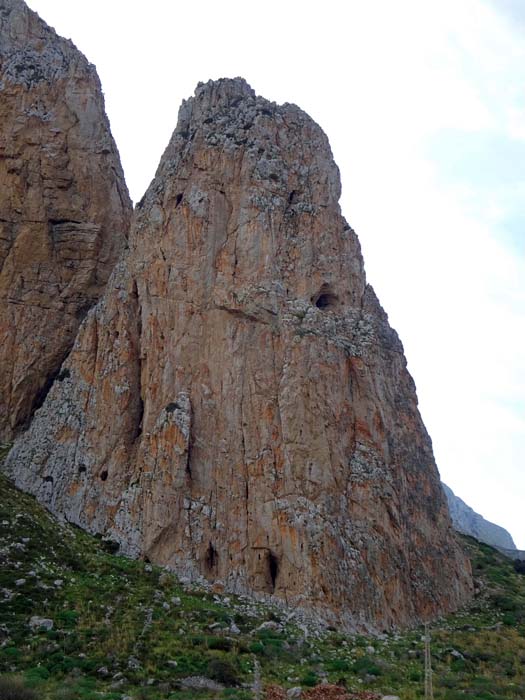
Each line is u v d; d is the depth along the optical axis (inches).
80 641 1294.3
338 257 2059.5
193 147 2126.0
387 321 2140.7
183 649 1321.4
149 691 1143.6
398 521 1815.9
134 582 1587.1
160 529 1720.0
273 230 1988.2
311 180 2122.3
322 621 1567.4
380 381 1951.3
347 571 1660.9
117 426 1936.5
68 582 1528.1
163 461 1784.0
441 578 1883.6
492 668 1441.9
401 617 1706.4
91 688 1138.0
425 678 1279.5
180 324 1936.5
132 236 2156.7
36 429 2049.7
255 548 1705.2
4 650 1243.2
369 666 1349.7
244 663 1296.8
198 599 1569.9
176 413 1825.8
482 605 1903.3
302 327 1882.4
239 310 1908.2
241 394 1849.2
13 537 1641.2
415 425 2042.3
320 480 1740.9
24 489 1920.5
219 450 1806.1
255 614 1550.2
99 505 1854.1
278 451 1776.6
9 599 1409.9
